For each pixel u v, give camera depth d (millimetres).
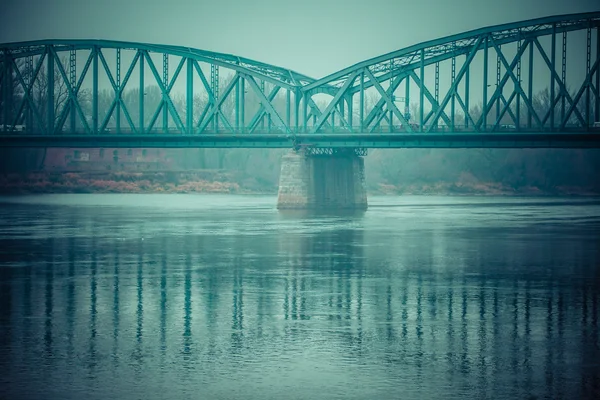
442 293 52312
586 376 35344
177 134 125562
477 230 92500
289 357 37688
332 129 122562
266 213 118938
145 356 37781
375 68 121938
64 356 37781
